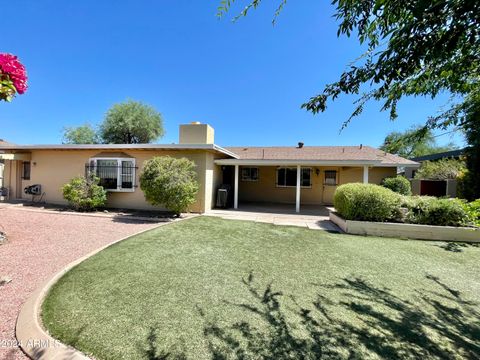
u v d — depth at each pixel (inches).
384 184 470.6
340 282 134.3
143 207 384.5
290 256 176.4
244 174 569.0
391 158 528.7
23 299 105.8
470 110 82.0
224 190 425.1
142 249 182.9
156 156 374.6
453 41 48.7
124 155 390.6
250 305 106.9
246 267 152.6
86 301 106.1
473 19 46.1
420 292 125.0
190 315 97.5
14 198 456.8
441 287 131.3
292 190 543.8
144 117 911.7
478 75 69.9
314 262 165.2
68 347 76.9
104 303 104.7
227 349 78.4
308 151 583.8
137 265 150.2
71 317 93.6
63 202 414.6
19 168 458.3
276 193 552.1
